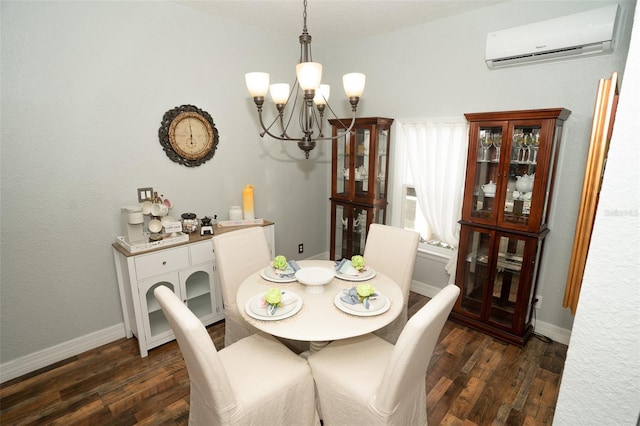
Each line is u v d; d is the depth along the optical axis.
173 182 2.84
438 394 2.09
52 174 2.24
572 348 0.58
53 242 2.30
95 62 2.32
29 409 1.96
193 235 2.75
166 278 2.49
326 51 3.87
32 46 2.07
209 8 2.74
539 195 2.34
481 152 2.66
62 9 2.15
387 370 1.39
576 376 0.59
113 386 2.14
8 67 2.01
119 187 2.54
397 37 3.25
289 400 1.62
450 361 2.40
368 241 2.56
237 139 3.22
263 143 3.45
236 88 3.14
